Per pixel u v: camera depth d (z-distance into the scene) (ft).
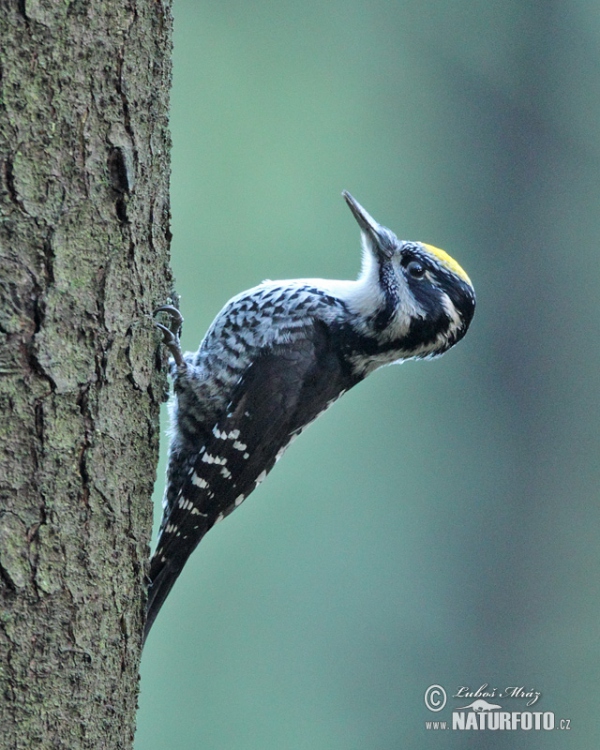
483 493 55.52
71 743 14.61
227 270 51.08
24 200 14.24
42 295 14.42
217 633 49.62
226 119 54.34
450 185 57.67
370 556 53.26
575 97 57.36
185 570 50.14
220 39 55.11
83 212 14.92
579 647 55.01
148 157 16.17
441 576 53.67
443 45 57.77
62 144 14.60
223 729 48.98
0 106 14.02
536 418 55.93
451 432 55.67
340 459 53.93
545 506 55.42
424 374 56.13
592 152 57.11
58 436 14.60
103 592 15.20
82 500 14.94
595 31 57.16
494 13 57.36
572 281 56.80
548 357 56.39
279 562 50.70
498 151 57.82
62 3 14.47
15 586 14.08
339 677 50.49
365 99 57.11
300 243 52.80
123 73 15.39
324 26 56.54
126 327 15.79
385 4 56.90
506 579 54.90
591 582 55.26
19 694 14.07
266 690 49.49
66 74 14.58
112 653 15.34
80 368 14.90
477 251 57.57
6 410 14.11
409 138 57.57
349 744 50.39
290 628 50.19
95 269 15.15
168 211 17.26
